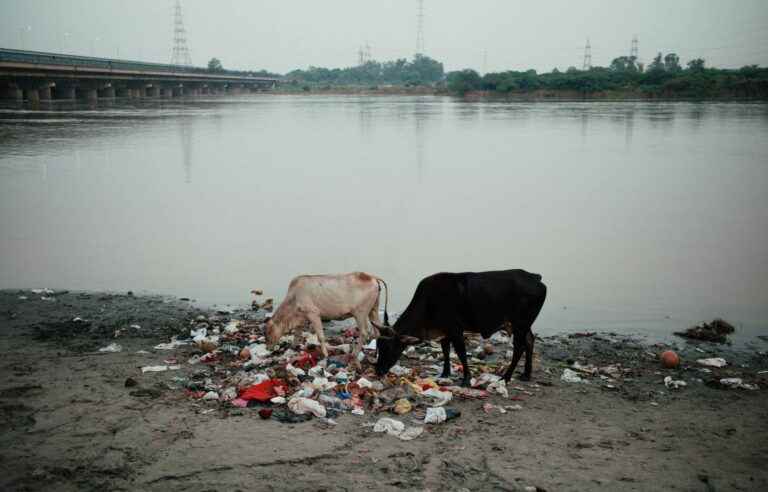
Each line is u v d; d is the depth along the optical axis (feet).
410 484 20.22
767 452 23.21
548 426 24.95
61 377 28.71
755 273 50.72
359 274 30.83
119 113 234.99
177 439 22.82
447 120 229.25
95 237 61.21
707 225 67.26
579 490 20.20
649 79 446.19
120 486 19.84
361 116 254.06
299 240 59.77
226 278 48.49
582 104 369.50
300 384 27.78
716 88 413.39
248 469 20.90
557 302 43.93
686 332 38.52
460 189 88.17
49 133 152.87
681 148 136.56
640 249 57.62
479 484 20.35
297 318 31.09
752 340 37.73
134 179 95.09
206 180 94.99
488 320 28.63
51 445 22.26
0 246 57.41
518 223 67.67
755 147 137.08
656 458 22.53
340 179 96.58
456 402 27.12
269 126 196.54
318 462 21.43
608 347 36.17
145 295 44.50
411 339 28.53
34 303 42.11
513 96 469.98
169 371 29.73
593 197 82.58
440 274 29.04
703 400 28.50
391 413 25.53
